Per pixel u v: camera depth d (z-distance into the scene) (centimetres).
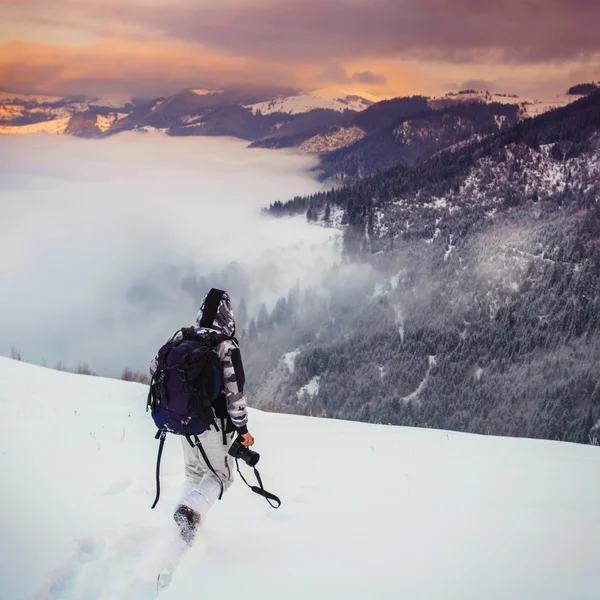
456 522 400
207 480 370
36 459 526
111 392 966
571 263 19250
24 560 329
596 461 737
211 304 391
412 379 16512
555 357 15162
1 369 1066
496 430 13638
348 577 309
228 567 326
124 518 404
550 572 310
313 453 683
